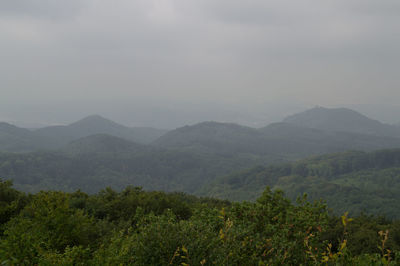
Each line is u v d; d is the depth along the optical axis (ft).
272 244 12.20
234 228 13.42
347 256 10.02
